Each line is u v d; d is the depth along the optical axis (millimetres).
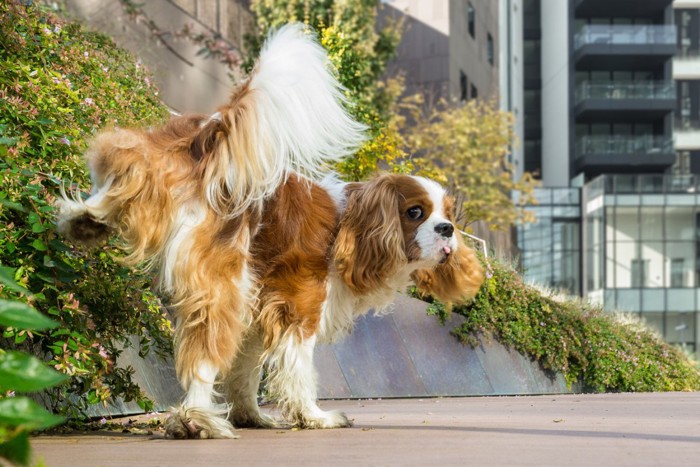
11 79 5035
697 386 13672
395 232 4340
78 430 4688
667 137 48000
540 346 11453
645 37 47688
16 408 1158
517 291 11469
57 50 6203
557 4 51344
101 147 3902
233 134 3961
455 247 4465
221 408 4523
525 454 3250
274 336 4141
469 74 33750
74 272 4297
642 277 41125
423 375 10125
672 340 40906
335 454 3260
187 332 3863
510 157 43094
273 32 4352
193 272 3838
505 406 7793
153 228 3840
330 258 4309
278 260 4133
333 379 9352
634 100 47594
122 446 3631
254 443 3691
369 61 20797
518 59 51406
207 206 3928
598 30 47844
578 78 50312
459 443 3689
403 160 13633
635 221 41344
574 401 8781
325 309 4320
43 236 4152
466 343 10719
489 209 31016
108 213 3902
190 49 14875
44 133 4723
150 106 7789
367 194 4375
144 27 13039
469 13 34375
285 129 4062
